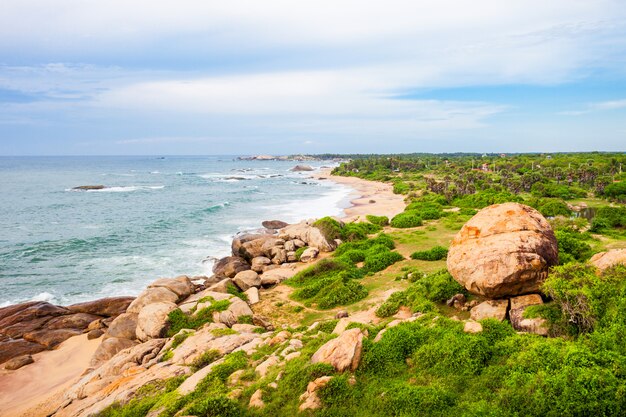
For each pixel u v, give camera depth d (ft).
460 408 33.12
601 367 31.99
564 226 115.65
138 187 378.12
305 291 86.38
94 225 189.57
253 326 68.18
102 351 71.56
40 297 103.35
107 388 52.70
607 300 40.06
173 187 383.65
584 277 43.14
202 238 165.58
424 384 37.86
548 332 41.37
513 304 48.32
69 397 56.39
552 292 43.50
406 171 534.78
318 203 268.82
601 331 37.27
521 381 33.53
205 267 128.36
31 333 83.10
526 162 470.39
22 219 201.98
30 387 66.13
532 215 53.42
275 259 123.65
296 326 70.38
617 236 107.96
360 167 596.70
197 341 60.39
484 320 44.73
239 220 205.36
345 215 215.72
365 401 36.65
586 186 277.23
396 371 40.55
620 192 223.71
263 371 45.19
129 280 115.96
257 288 97.50
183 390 44.37
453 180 385.09
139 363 61.72
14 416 56.08
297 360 44.57
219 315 72.69
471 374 37.37
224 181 469.16
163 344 65.72
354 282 84.69
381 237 122.42
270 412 37.42
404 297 64.34
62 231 175.83
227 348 55.88
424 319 51.44
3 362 74.38
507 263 48.21
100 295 105.29
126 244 154.92
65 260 133.59
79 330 86.28
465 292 58.13
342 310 73.82
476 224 55.01
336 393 37.70
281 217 214.48
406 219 154.51
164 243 157.17
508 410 31.24
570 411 29.25
